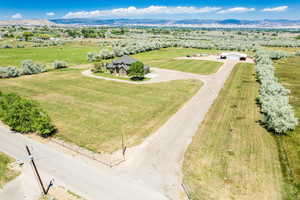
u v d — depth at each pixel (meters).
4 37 168.75
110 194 15.81
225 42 132.88
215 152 21.00
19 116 24.39
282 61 75.25
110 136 24.41
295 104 34.19
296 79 49.78
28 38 158.88
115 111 31.86
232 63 74.81
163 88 43.84
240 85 45.72
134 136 24.39
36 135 24.77
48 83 48.53
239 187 16.30
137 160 19.88
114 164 19.22
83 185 16.72
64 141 23.17
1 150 21.69
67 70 63.47
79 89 43.59
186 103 35.09
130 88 44.12
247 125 26.91
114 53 88.62
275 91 34.69
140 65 49.53
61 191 16.12
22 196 15.76
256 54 81.00
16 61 76.62
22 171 18.48
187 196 15.55
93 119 29.03
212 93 40.25
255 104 34.19
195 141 23.14
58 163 19.47
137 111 31.84
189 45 125.31
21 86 45.97
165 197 15.52
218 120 28.45
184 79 51.25
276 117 24.72
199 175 17.69
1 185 16.83
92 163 19.45
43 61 78.06
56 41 143.88
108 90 42.78
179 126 26.83
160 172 18.19
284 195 15.50
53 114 30.67
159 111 31.80
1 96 29.30
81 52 102.62
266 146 22.09
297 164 19.19
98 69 60.62
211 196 15.46
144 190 16.17
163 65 70.50
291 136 24.09
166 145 22.42
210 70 62.50
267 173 17.89
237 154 20.62
